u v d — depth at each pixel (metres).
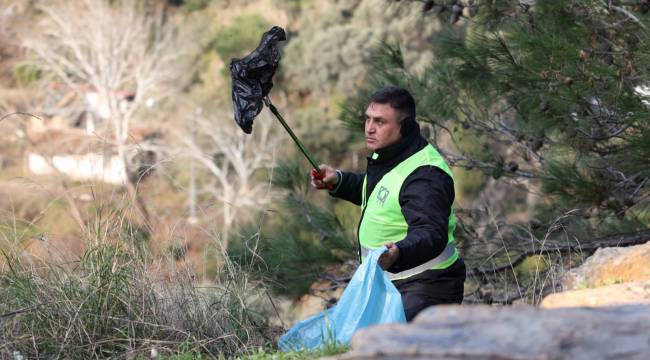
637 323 8.16
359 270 12.51
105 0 110.81
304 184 25.06
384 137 13.45
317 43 98.44
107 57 107.50
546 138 23.73
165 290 15.28
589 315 8.35
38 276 14.88
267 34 14.20
